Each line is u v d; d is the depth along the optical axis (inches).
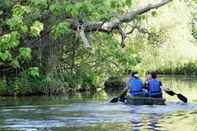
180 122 819.4
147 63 2196.1
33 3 1374.3
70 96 1358.3
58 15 1392.7
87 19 1402.6
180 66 2477.9
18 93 1391.5
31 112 969.5
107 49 1540.4
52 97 1326.3
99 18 1392.7
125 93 1145.4
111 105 1083.9
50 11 1400.1
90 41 1498.5
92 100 1214.3
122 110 989.8
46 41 1461.6
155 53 2258.9
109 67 1648.6
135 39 1787.6
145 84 1132.5
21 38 1428.4
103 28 1413.6
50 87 1424.7
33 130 754.2
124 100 1148.5
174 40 2460.6
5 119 873.5
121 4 1384.1
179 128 755.4
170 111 971.9
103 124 806.5
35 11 1396.4
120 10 1480.1
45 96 1366.9
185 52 2507.4
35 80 1422.2
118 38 1737.2
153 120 846.5
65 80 1510.8
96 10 1360.7
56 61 1469.0
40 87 1416.1
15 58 1379.2
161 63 2399.1
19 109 1023.0
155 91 1112.8
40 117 895.1
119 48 1528.1
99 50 1549.0
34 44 1449.3
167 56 2460.6
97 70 1640.0
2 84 1389.0
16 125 804.6
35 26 1325.0
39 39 1445.6
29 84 1406.3
